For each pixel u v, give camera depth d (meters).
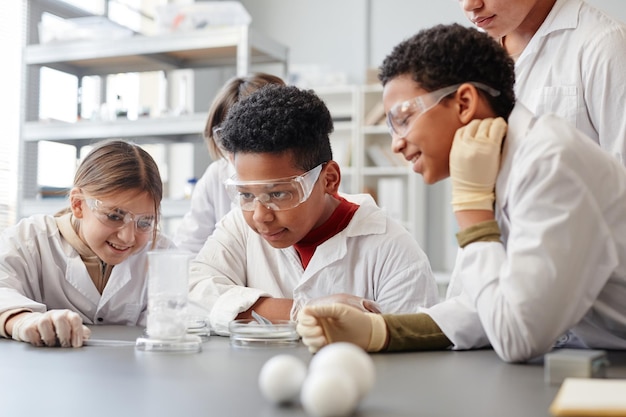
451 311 1.21
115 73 4.31
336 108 5.55
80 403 0.78
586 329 1.24
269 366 0.78
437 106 1.18
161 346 1.18
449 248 5.47
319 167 1.41
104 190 1.66
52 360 1.08
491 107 1.21
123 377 0.93
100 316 1.90
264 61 4.22
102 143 1.80
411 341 1.17
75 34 4.12
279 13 6.03
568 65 1.86
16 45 4.40
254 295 1.50
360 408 0.76
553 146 1.08
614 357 1.14
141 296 1.92
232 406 0.76
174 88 5.50
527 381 0.91
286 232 1.42
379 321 1.16
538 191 1.07
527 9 1.78
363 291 1.60
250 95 1.44
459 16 5.54
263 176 1.36
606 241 1.09
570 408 0.63
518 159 1.12
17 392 0.84
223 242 1.75
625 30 1.81
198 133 3.92
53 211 3.96
